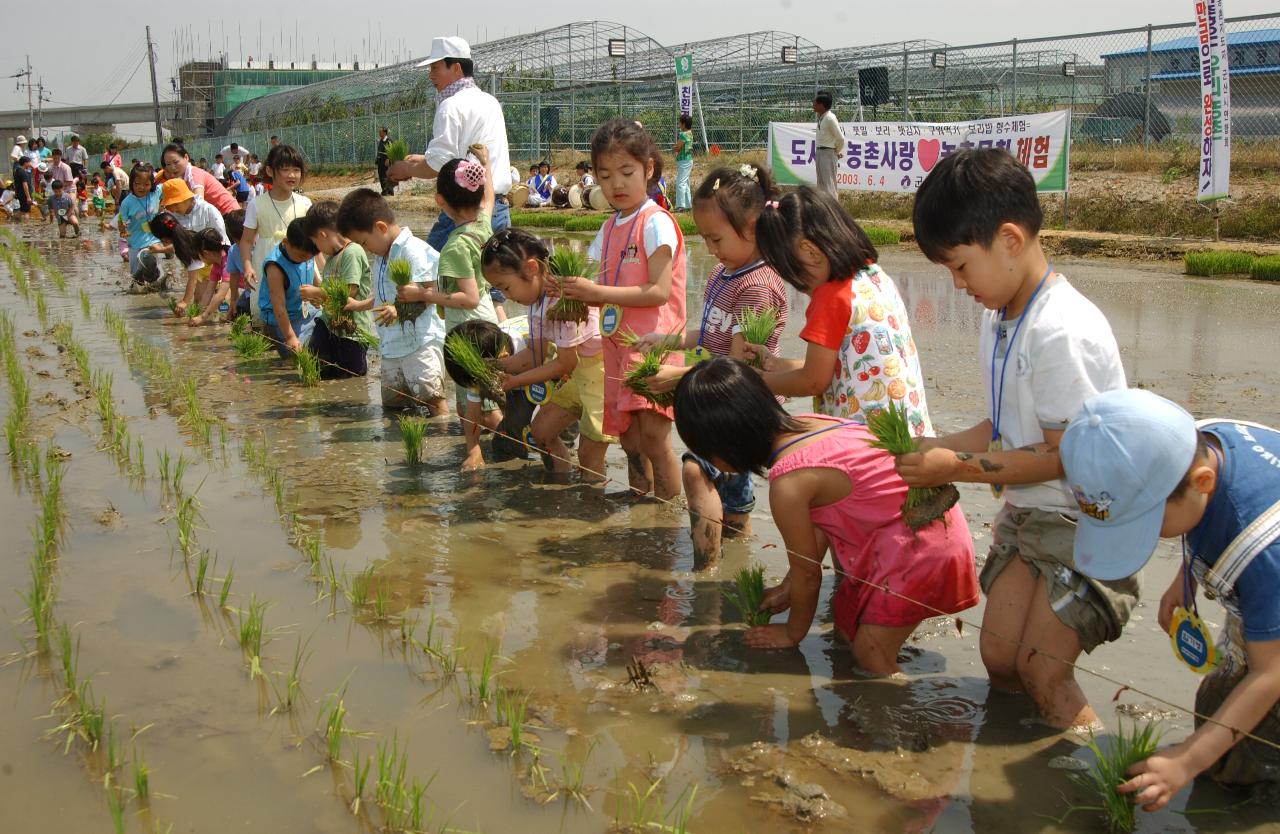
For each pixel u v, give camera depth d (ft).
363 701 10.27
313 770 9.07
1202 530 8.30
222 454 18.90
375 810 8.50
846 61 93.09
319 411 22.33
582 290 15.47
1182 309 31.81
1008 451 9.57
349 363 25.59
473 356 17.31
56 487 15.94
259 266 29.71
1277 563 7.88
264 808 8.54
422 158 24.04
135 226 41.52
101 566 13.58
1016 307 9.89
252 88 269.44
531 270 17.33
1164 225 48.39
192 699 10.28
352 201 21.52
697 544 13.62
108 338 30.99
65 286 42.68
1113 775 8.32
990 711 10.11
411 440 18.44
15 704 10.21
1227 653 9.00
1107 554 8.08
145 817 8.43
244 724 9.83
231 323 33.30
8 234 67.56
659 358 14.66
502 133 24.52
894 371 12.23
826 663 11.19
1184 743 8.14
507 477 17.76
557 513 15.96
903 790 8.75
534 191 84.28
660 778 8.96
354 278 25.43
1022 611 10.16
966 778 8.93
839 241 12.10
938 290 37.88
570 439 20.08
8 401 22.59
